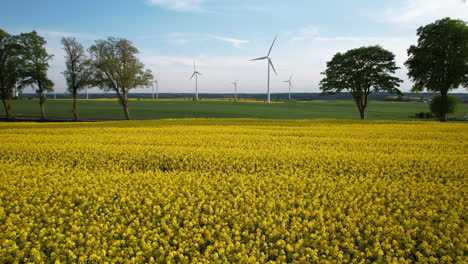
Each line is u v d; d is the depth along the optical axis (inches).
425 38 1641.2
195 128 1065.5
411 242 265.4
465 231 278.8
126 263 230.8
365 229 290.7
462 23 1546.5
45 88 2089.1
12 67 1966.0
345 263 242.7
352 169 485.1
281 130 997.2
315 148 684.1
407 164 511.8
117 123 1374.3
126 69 1978.3
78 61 2075.5
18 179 428.1
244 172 490.3
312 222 288.5
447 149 648.4
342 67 1779.0
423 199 348.5
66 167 513.3
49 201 358.3
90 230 283.4
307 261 233.8
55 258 240.7
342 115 2623.0
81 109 2933.1
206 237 269.1
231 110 3036.4
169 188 396.2
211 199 356.2
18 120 1995.6
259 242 257.1
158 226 292.7
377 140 773.9
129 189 390.9
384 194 380.5
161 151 621.0
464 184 408.2
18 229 276.2
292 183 408.5
